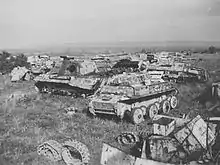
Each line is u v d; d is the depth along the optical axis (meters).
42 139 7.90
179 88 11.18
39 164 6.82
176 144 6.70
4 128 8.56
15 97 12.38
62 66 15.16
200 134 6.82
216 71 10.69
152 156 6.68
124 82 10.62
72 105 11.63
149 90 10.48
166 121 7.45
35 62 20.44
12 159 6.94
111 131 8.45
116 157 6.68
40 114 9.94
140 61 15.88
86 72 14.97
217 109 8.16
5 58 20.36
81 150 6.98
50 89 14.73
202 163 6.55
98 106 9.93
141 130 8.40
